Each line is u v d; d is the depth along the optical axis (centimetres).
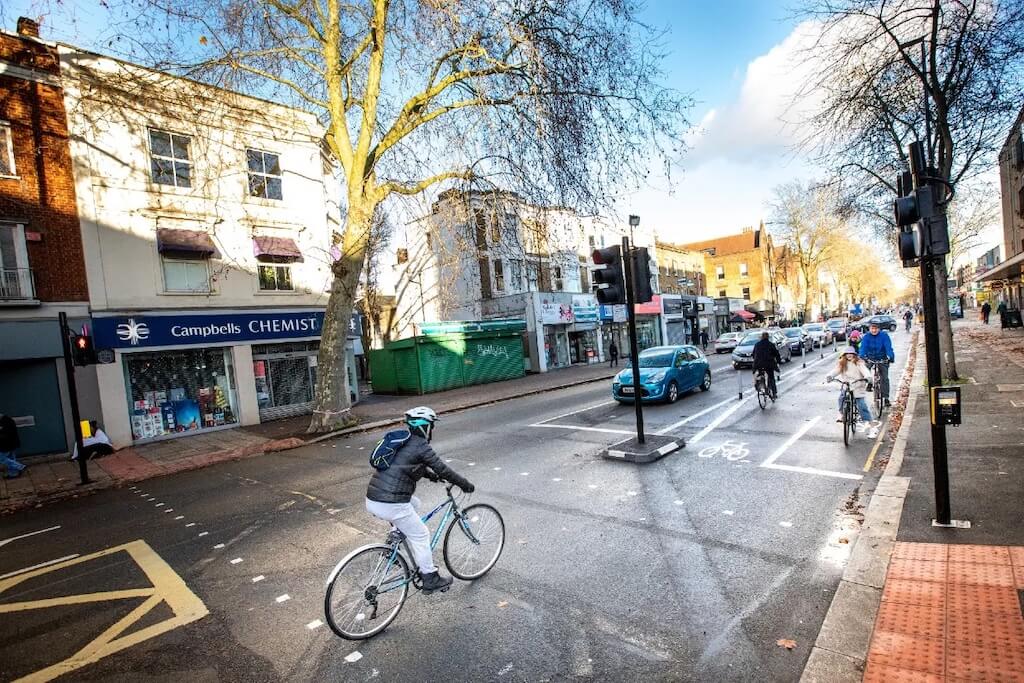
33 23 1415
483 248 1442
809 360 2405
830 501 609
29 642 446
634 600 431
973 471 635
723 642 366
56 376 1380
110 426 1438
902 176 549
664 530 566
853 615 377
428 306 3306
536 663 360
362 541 616
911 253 498
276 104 1777
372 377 2633
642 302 882
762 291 6372
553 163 1132
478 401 1875
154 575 568
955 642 328
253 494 875
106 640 439
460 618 425
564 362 3250
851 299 9988
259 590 509
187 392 1605
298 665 380
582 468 834
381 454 429
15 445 1178
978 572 404
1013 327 2795
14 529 813
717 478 727
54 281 1370
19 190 1327
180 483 1030
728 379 1883
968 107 1161
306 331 1839
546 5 1047
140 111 1480
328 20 1383
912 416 973
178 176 1602
